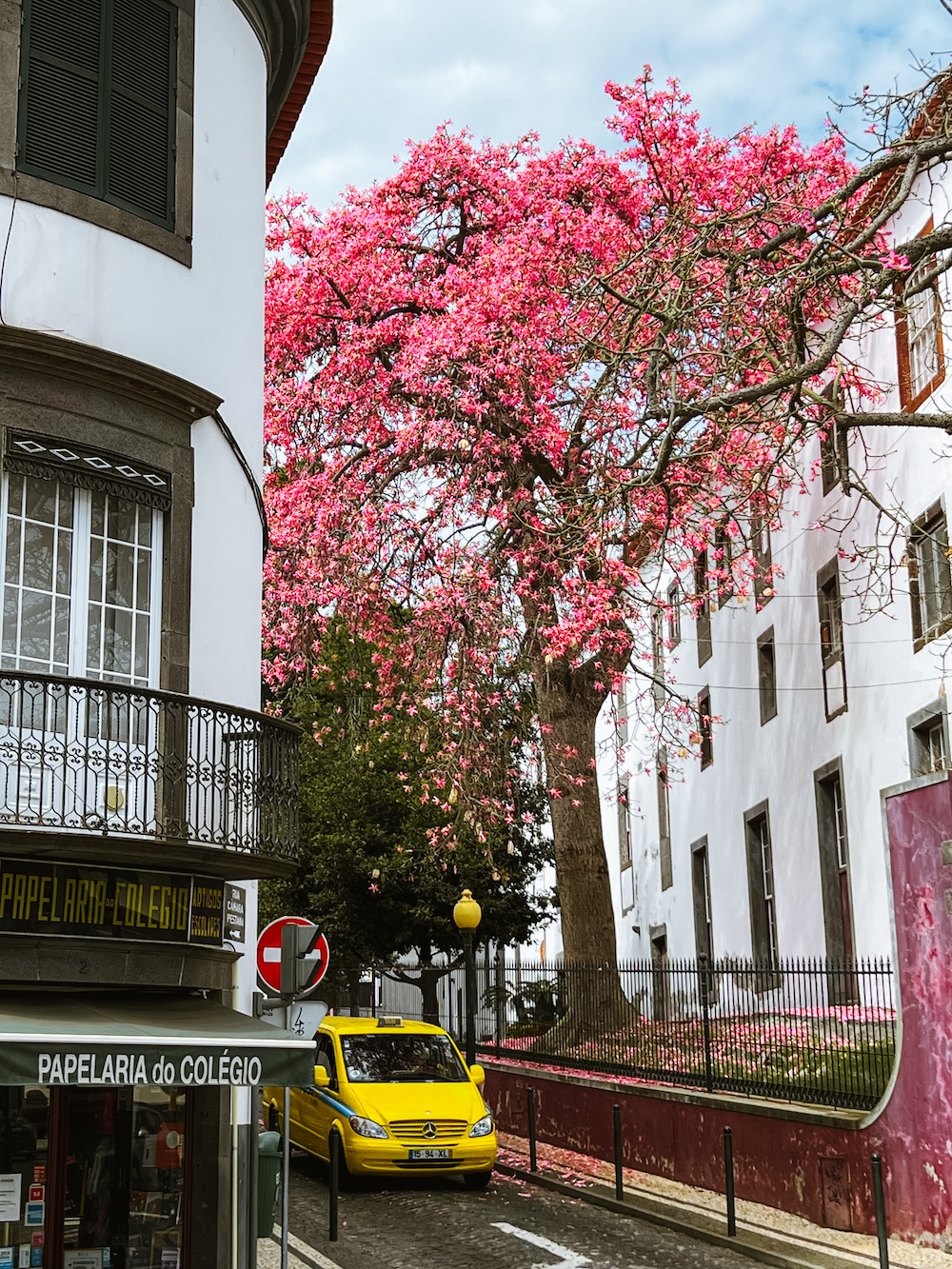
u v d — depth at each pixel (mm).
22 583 11766
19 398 11820
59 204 12422
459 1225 15352
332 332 22641
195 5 13922
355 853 29812
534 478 20891
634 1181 17516
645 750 33219
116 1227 11906
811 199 19375
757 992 17000
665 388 15992
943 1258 12578
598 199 20953
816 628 22953
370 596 20812
